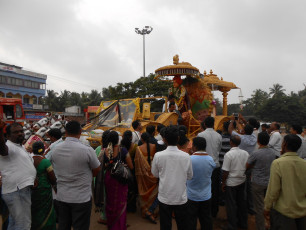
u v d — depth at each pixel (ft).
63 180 10.77
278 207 9.86
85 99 195.31
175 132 11.49
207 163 12.35
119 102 26.43
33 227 12.34
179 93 29.58
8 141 11.51
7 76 138.72
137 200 20.51
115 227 13.84
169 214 11.23
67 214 10.98
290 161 9.78
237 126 20.81
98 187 13.62
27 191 11.40
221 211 18.69
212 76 32.65
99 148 16.53
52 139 16.34
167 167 11.20
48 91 192.85
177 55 26.40
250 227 15.97
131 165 14.83
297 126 19.36
